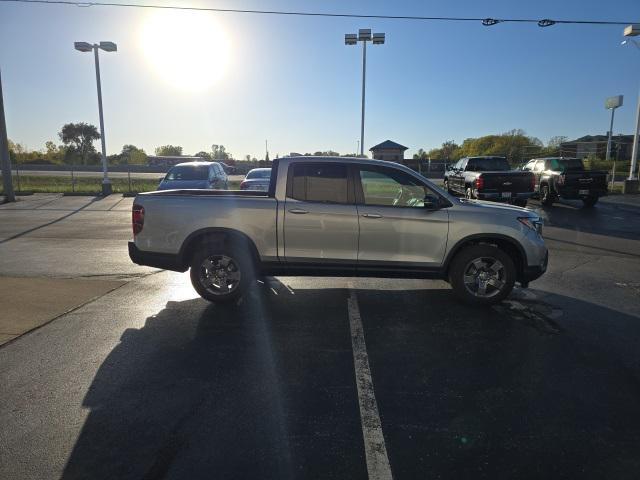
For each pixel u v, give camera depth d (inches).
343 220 223.3
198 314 219.3
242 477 105.4
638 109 965.2
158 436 121.3
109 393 143.5
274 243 226.7
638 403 140.2
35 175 1797.5
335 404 138.0
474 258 227.3
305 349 178.5
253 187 601.9
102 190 959.0
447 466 109.9
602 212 668.1
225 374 157.0
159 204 228.4
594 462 112.0
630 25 843.4
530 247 227.0
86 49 892.6
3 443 118.0
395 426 126.6
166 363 165.3
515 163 1855.3
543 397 143.1
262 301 240.5
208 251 229.0
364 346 181.6
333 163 228.2
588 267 326.0
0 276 288.0
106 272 301.7
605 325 206.2
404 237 224.4
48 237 439.8
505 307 231.3
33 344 181.3
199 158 3137.3
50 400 139.2
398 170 228.1
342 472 107.5
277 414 132.1
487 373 159.0
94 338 188.1
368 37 1062.4
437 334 194.5
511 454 114.7
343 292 257.4
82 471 107.4
